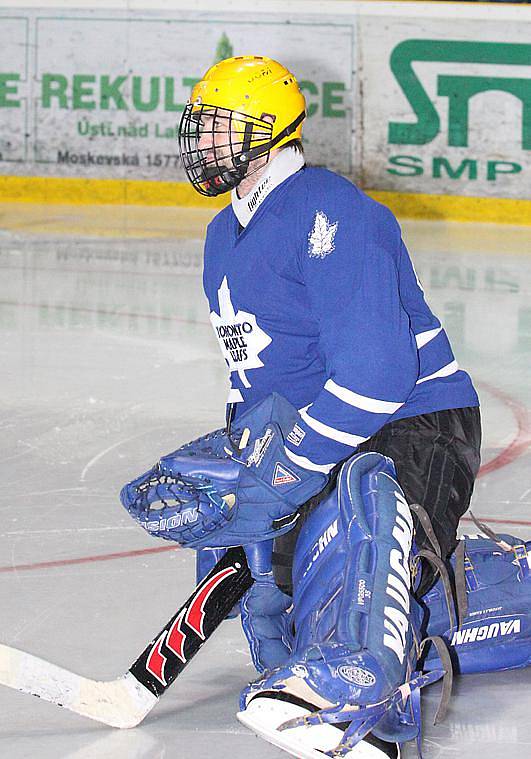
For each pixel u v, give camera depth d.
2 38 20.36
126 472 6.38
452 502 3.48
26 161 20.62
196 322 11.21
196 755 3.32
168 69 19.89
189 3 19.67
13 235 16.88
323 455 3.34
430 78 18.73
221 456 3.48
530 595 3.85
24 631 4.20
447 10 18.52
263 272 3.50
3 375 8.87
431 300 12.38
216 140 3.54
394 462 3.49
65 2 20.05
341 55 19.16
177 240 16.62
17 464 6.50
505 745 3.41
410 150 19.02
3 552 5.06
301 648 3.29
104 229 17.55
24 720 3.55
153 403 8.03
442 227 18.19
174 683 3.85
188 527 3.45
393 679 3.04
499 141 18.53
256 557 3.60
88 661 3.96
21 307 11.86
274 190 3.53
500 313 11.74
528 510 5.73
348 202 3.42
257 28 19.55
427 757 3.33
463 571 3.65
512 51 18.30
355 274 3.34
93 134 20.25
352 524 3.23
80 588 4.64
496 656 3.86
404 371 3.29
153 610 4.42
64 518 5.55
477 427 3.66
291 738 3.01
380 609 3.10
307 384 3.62
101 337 10.45
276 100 3.51
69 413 7.71
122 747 3.37
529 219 18.53
